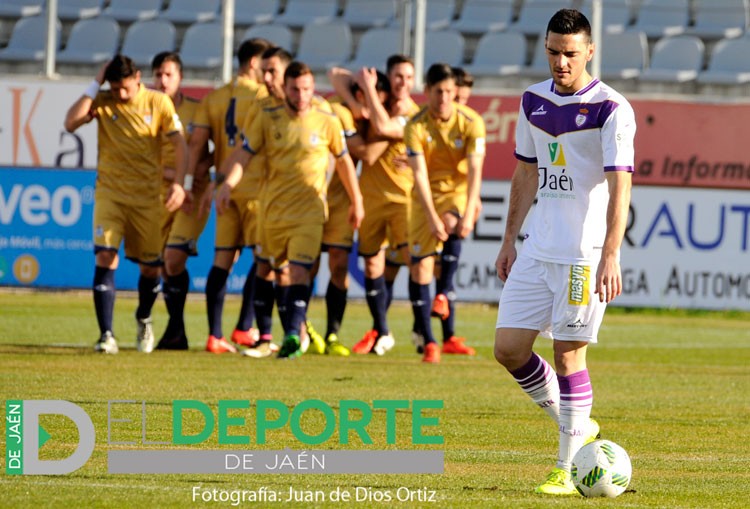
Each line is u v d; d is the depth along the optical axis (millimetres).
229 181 36125
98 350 37188
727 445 23859
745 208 54344
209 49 67250
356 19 70750
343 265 39281
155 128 36344
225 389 29688
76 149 53656
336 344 39656
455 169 38594
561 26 18531
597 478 18188
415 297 37938
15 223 53875
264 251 37438
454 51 66938
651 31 69500
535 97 19406
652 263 54562
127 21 70438
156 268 37469
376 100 38094
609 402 30016
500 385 32312
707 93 65438
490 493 18531
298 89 35594
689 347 45156
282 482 19125
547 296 19281
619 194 18422
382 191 39344
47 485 18297
